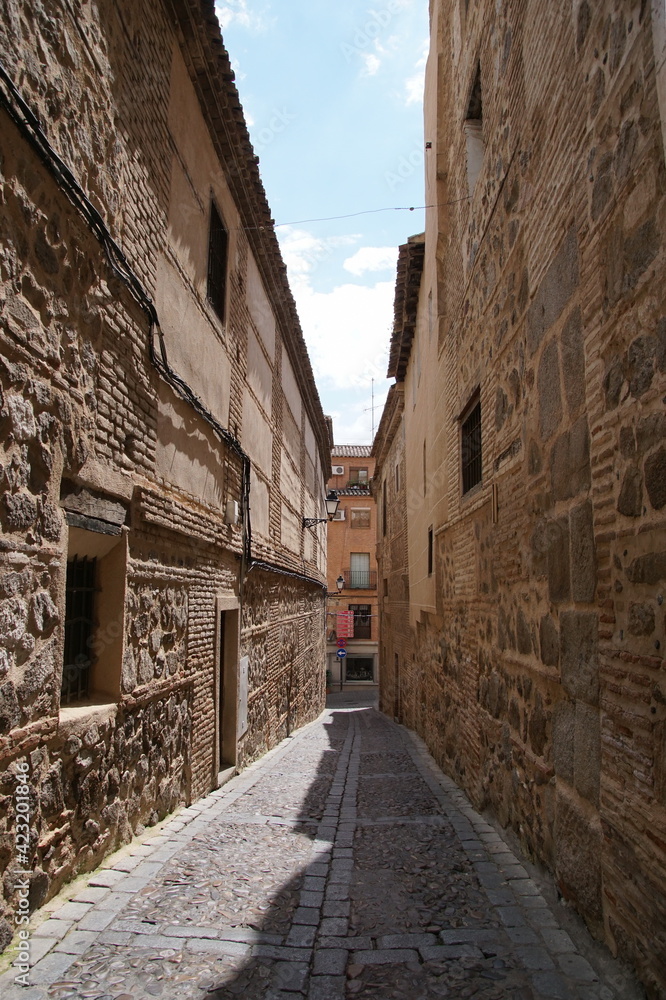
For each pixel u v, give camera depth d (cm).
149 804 493
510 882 407
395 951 314
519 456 491
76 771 372
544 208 416
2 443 296
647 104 266
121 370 436
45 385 335
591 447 329
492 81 579
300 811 605
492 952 313
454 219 819
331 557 3531
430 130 1018
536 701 434
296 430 1409
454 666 782
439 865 441
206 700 654
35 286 325
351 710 2284
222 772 727
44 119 336
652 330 263
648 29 264
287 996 274
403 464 1553
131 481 450
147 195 490
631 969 272
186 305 590
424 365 1114
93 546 413
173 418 550
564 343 378
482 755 607
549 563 407
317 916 355
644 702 268
